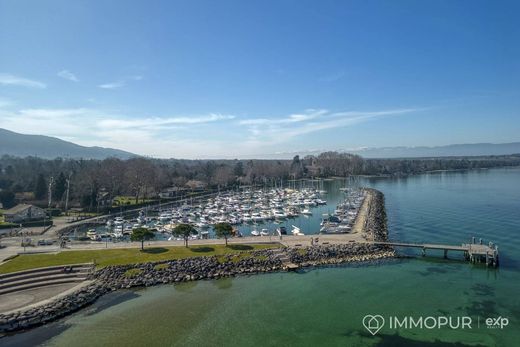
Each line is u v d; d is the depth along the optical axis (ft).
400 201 544.62
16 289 187.21
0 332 151.33
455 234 324.80
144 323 160.25
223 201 571.69
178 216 440.04
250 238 289.53
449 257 258.78
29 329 155.12
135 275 212.02
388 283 208.03
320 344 141.38
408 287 201.26
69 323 160.76
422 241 302.66
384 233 325.21
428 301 181.37
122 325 158.61
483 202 498.69
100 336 148.87
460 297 186.19
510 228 339.98
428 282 209.05
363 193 634.02
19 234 340.39
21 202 502.79
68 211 484.74
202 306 177.99
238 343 142.72
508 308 172.45
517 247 278.46
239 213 465.06
